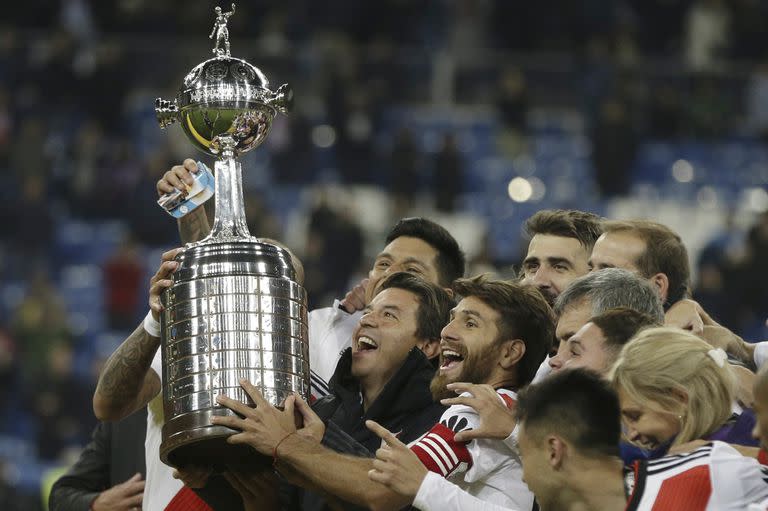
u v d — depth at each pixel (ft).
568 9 162.91
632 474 31.81
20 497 111.34
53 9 155.53
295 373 32.24
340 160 146.92
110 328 140.26
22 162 146.20
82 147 147.33
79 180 147.33
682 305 40.86
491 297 38.34
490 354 37.96
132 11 151.74
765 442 30.66
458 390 36.29
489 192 148.25
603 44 160.56
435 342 40.75
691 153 149.18
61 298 139.13
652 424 32.65
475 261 127.54
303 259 135.23
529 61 149.48
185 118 34.22
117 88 148.05
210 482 37.40
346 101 147.13
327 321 46.98
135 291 141.08
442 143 145.18
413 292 41.01
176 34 151.02
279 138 146.72
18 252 144.15
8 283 142.72
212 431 31.09
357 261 135.74
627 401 32.83
